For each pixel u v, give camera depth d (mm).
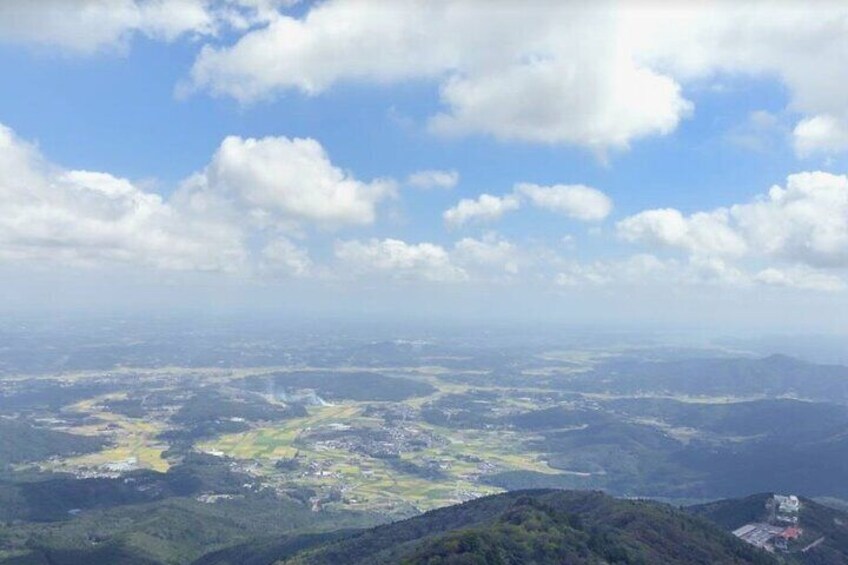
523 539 184250
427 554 176125
